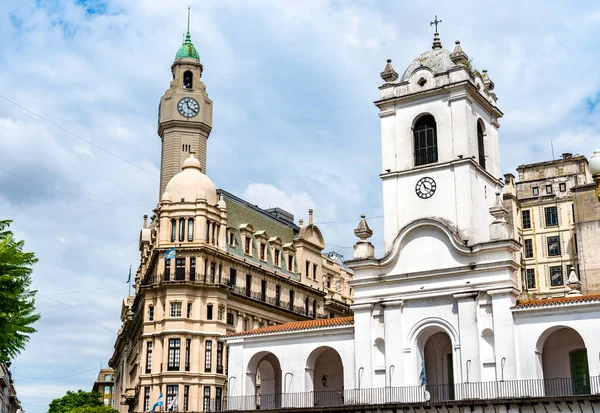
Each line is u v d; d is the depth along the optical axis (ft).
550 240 283.18
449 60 169.68
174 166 304.91
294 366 168.45
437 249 156.76
